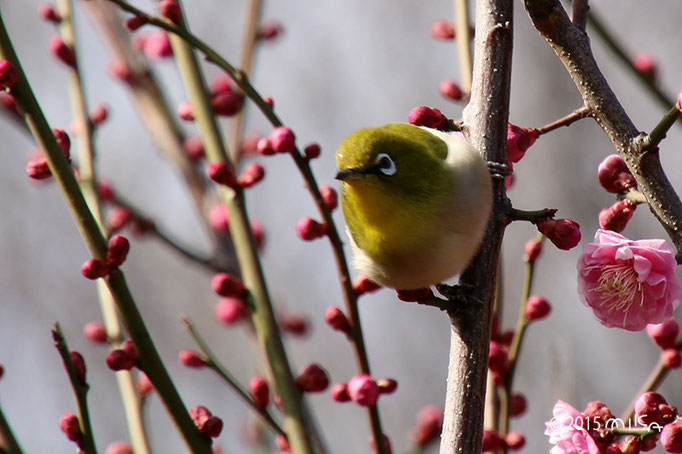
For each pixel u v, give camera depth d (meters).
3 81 6.68
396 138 7.84
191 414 7.16
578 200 18.39
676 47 20.11
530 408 17.45
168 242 10.98
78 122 9.70
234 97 9.61
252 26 11.52
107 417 18.30
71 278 19.95
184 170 11.90
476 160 7.29
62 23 10.05
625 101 19.81
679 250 6.45
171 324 18.94
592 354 17.34
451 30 9.67
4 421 7.12
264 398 8.09
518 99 19.91
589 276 6.65
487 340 6.88
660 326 7.96
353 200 7.82
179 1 9.79
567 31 6.66
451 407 6.71
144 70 12.24
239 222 8.65
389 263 7.57
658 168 6.50
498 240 7.23
